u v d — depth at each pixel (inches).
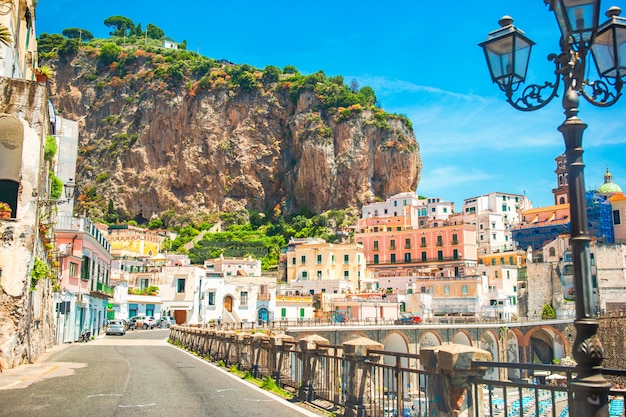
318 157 7396.7
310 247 4274.1
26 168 936.3
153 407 538.9
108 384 702.5
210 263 4805.6
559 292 3540.8
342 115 7534.5
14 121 949.2
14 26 1155.9
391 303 3383.4
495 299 3550.7
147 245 6033.5
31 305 1010.7
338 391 546.9
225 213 7780.5
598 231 3597.4
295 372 659.4
